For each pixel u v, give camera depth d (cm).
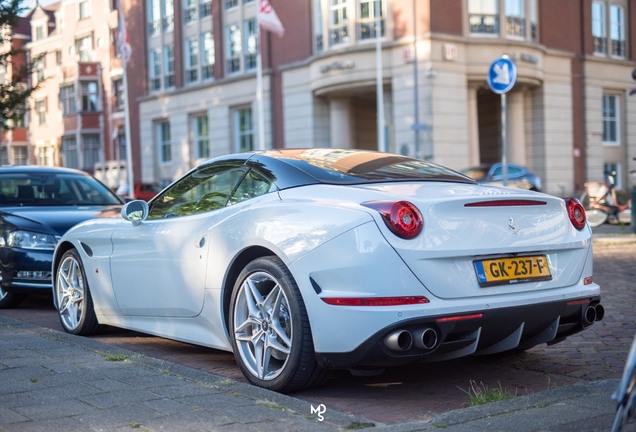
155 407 343
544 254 400
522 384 424
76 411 338
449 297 360
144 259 492
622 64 3297
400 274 351
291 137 3175
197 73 3788
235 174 456
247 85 3419
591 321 419
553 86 3036
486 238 373
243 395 362
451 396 398
